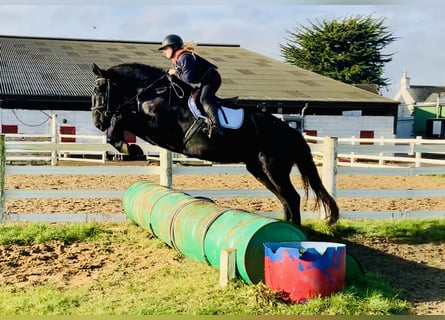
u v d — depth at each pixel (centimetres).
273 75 3222
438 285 622
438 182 1655
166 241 716
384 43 5519
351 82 5462
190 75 710
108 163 2069
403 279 643
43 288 579
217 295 544
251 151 746
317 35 5575
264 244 553
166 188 821
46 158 1872
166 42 725
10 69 2741
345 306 513
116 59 3112
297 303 523
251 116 738
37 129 2441
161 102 729
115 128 758
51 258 702
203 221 636
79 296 550
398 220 910
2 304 522
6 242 755
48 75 2692
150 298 541
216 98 737
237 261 571
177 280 608
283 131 746
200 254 627
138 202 807
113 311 502
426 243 826
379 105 2808
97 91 754
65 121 2464
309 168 759
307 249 543
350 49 5431
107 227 848
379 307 517
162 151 889
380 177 1831
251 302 522
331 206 761
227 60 3541
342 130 2809
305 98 2727
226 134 723
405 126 4878
